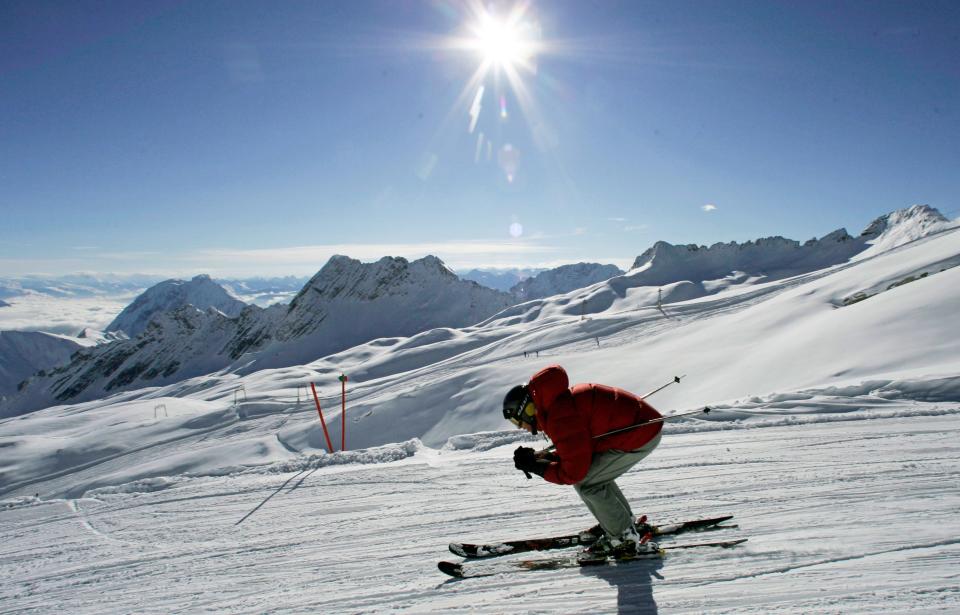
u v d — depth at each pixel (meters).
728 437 6.80
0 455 27.38
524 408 3.23
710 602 2.73
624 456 3.15
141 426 32.31
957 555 2.95
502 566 3.43
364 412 27.86
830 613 2.49
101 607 3.75
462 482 6.05
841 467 5.03
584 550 3.40
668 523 4.04
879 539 3.25
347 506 5.56
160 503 6.42
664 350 30.38
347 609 3.24
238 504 6.04
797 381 15.65
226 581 3.95
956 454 5.20
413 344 95.88
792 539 3.39
